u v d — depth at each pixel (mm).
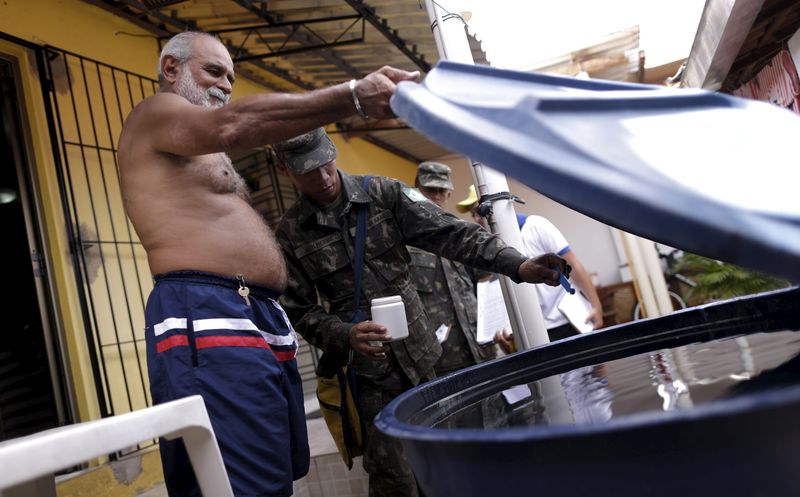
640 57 6168
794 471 451
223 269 1447
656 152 567
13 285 3750
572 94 631
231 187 1580
